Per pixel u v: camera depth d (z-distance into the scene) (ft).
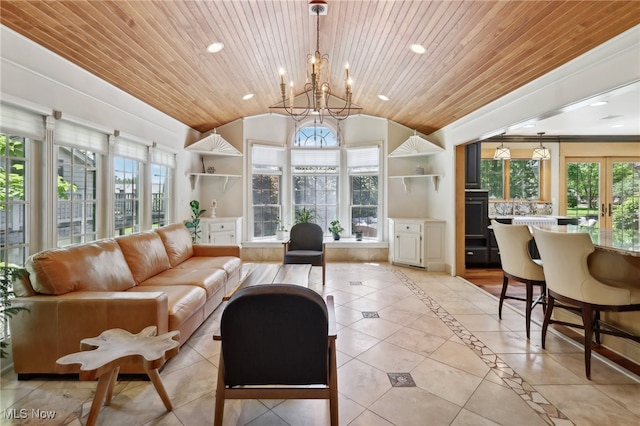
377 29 10.72
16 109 7.63
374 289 14.24
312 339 4.97
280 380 5.14
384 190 20.12
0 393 6.67
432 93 14.11
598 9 6.95
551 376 7.36
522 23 8.14
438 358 8.20
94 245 8.84
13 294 7.22
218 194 19.61
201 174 17.90
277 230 21.15
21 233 8.09
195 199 18.65
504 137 21.17
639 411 6.11
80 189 10.21
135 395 6.66
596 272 9.09
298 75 16.02
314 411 6.24
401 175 19.99
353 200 21.22
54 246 8.70
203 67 11.96
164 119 14.96
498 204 21.33
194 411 6.18
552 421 5.85
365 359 8.14
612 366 7.78
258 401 6.56
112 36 8.64
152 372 5.98
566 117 16.29
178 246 13.16
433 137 19.21
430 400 6.48
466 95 13.19
